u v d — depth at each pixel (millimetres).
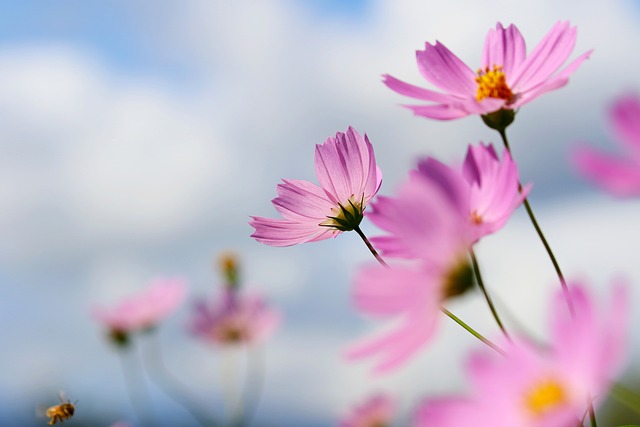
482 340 274
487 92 415
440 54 446
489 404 239
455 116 389
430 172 288
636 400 234
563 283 298
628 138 200
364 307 248
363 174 436
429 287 257
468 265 264
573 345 229
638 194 192
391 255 307
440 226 265
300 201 440
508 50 433
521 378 240
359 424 769
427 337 250
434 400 242
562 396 227
